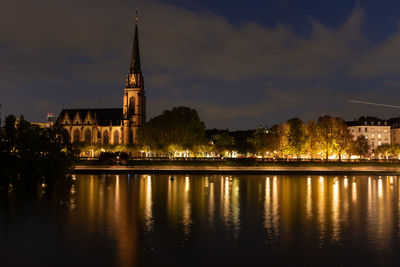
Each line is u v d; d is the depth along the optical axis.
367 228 29.72
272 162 109.88
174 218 33.44
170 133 136.62
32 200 44.69
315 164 108.56
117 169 95.19
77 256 22.22
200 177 83.25
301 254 22.81
